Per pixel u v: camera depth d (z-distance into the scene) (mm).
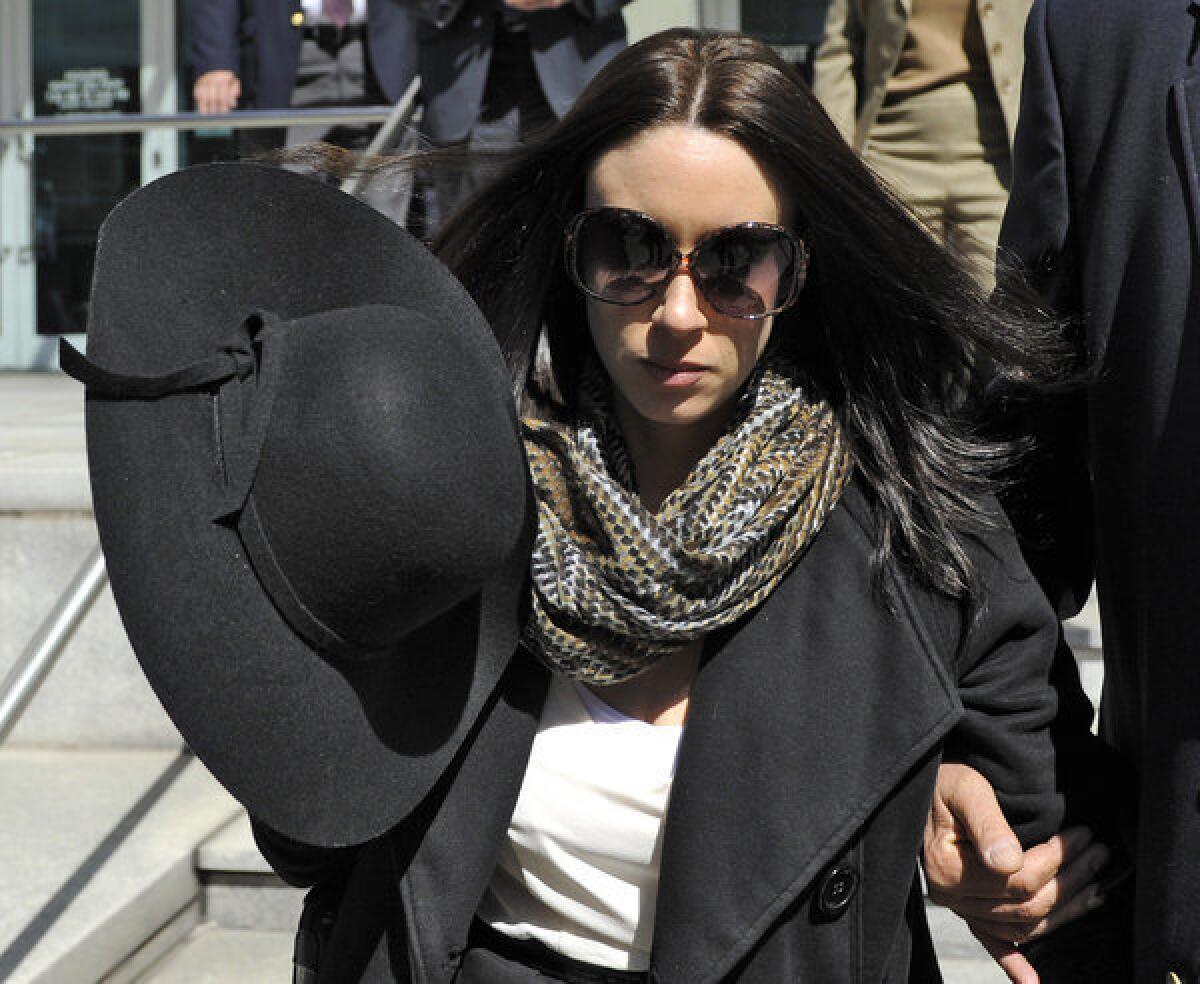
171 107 7738
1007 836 1590
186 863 3088
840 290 1627
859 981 1558
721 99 1478
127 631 1339
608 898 1588
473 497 1309
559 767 1587
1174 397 1576
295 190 1491
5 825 3184
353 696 1403
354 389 1294
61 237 7832
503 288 1698
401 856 1540
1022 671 1631
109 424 1362
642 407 1544
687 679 1621
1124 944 1746
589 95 1545
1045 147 1733
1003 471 1762
